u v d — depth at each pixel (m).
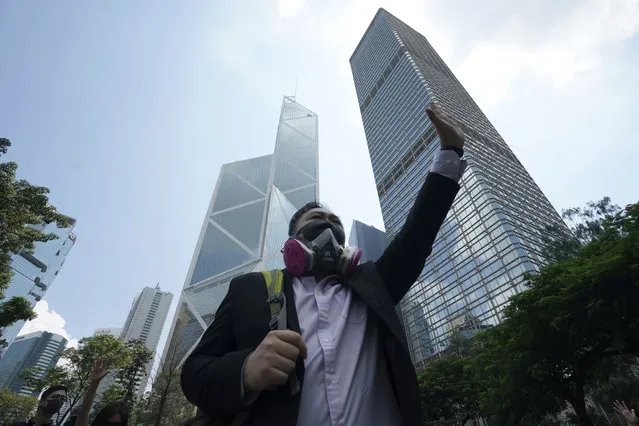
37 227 100.44
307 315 1.34
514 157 56.94
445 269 42.47
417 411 1.12
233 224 130.00
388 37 82.62
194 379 1.09
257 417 0.98
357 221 88.69
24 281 101.00
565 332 10.58
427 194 1.63
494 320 33.50
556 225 30.44
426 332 41.84
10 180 14.64
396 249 1.63
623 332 8.87
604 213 21.89
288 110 173.50
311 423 1.03
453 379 23.70
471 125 56.44
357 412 1.10
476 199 40.97
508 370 12.63
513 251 33.97
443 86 64.94
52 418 4.20
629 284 8.90
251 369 0.92
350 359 1.23
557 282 11.18
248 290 1.38
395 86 70.25
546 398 12.19
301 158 153.38
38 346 135.88
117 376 29.53
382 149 66.69
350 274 1.56
